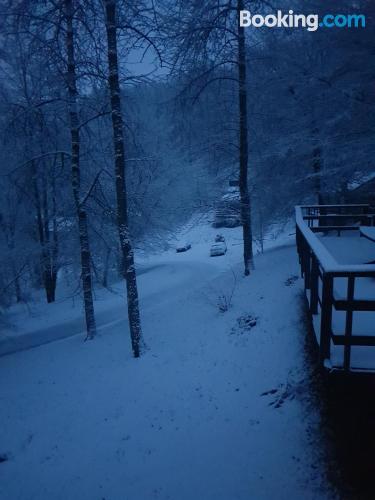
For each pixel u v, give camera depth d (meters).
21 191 15.62
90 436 7.93
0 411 9.91
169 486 5.79
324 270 4.15
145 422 7.82
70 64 12.37
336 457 4.85
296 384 6.79
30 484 6.93
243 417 6.70
